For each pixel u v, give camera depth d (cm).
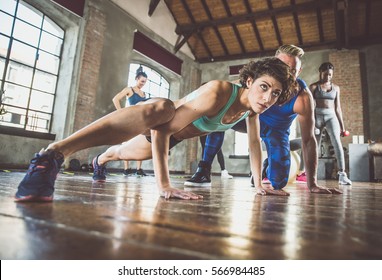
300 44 721
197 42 794
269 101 104
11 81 398
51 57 458
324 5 609
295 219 61
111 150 181
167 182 103
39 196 70
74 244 34
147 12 646
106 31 528
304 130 164
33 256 29
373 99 643
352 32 666
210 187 196
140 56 626
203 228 47
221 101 108
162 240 37
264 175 229
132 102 371
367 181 498
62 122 447
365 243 40
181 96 768
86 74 477
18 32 406
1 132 369
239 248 35
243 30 730
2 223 44
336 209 82
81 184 155
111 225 46
